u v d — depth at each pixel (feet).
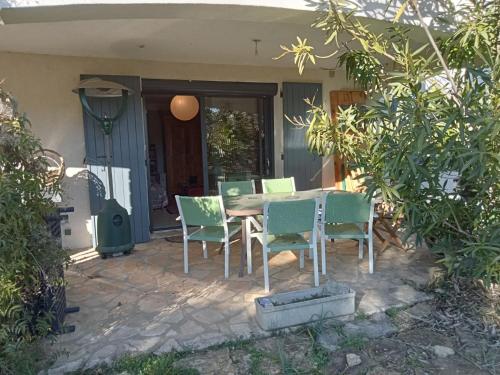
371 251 11.13
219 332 8.04
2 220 6.03
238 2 8.16
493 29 8.46
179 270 11.95
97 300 9.77
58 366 6.93
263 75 17.87
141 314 8.93
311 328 8.14
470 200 8.98
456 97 7.77
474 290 9.75
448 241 9.43
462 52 9.16
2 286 6.07
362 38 9.26
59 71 14.37
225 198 12.72
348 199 10.82
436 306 9.12
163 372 6.72
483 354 7.26
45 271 7.11
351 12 8.59
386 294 9.70
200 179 22.50
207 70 16.71
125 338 7.87
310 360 7.13
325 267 11.25
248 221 11.24
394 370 6.84
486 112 7.22
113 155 15.01
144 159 15.52
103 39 12.32
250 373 6.81
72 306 9.40
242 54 15.08
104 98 14.80
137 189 15.46
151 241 15.80
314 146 10.49
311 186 19.22
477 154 7.06
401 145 7.72
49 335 7.41
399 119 7.78
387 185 8.60
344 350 7.41
